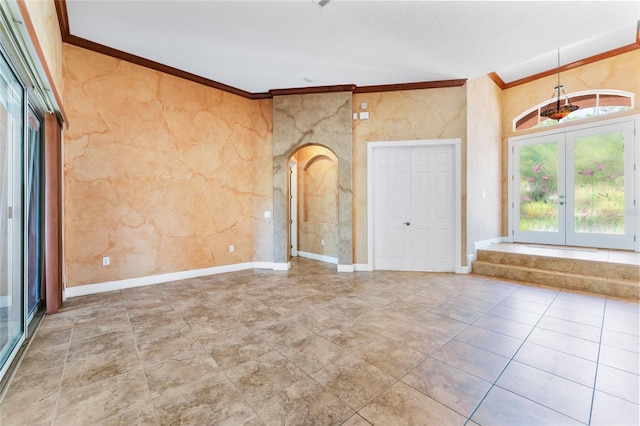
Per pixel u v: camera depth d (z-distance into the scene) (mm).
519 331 2646
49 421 1550
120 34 3488
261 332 2652
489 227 5621
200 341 2477
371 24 3295
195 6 2980
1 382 1884
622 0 2896
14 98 2311
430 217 5043
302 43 3682
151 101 4219
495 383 1873
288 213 5387
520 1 2928
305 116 5168
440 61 4156
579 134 5254
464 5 2988
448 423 1524
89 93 3736
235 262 5199
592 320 2885
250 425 1519
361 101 5121
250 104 5359
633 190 4723
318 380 1916
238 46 3752
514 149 6043
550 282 4125
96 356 2225
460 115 4824
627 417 1558
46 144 3039
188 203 4625
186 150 4582
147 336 2570
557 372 1992
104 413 1608
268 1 2912
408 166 5102
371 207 5113
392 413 1602
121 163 3990
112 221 3938
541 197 5719
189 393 1784
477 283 4270
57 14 3014
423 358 2188
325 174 6266
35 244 3123
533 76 5727
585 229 5219
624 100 4867
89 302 3465
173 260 4480
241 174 5254
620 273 3752
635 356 2193
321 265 5707
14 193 2357
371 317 3006
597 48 4762
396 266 5184
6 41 1801
